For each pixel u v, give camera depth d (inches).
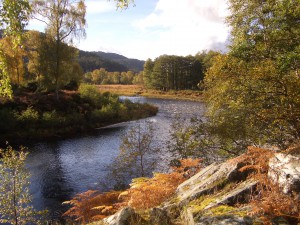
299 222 139.5
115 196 411.2
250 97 425.7
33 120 1179.9
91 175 719.1
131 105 1727.4
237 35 496.1
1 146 978.7
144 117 1514.5
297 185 156.3
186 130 605.9
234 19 507.2
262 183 175.8
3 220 370.9
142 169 643.5
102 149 968.3
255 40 440.5
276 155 197.6
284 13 390.9
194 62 4109.3
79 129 1272.1
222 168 223.1
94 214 379.2
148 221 166.7
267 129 449.1
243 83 433.7
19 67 1708.9
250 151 210.7
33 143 1041.5
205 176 238.2
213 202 177.0
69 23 1407.5
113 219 167.2
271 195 156.1
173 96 3203.7
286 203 149.1
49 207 543.8
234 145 546.0
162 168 676.1
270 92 406.0
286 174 165.6
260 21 460.8
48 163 813.9
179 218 179.0
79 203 396.8
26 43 1414.9
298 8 378.6
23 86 1604.3
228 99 466.9
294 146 199.6
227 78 450.0
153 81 4183.1
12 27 233.5
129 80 5743.1
